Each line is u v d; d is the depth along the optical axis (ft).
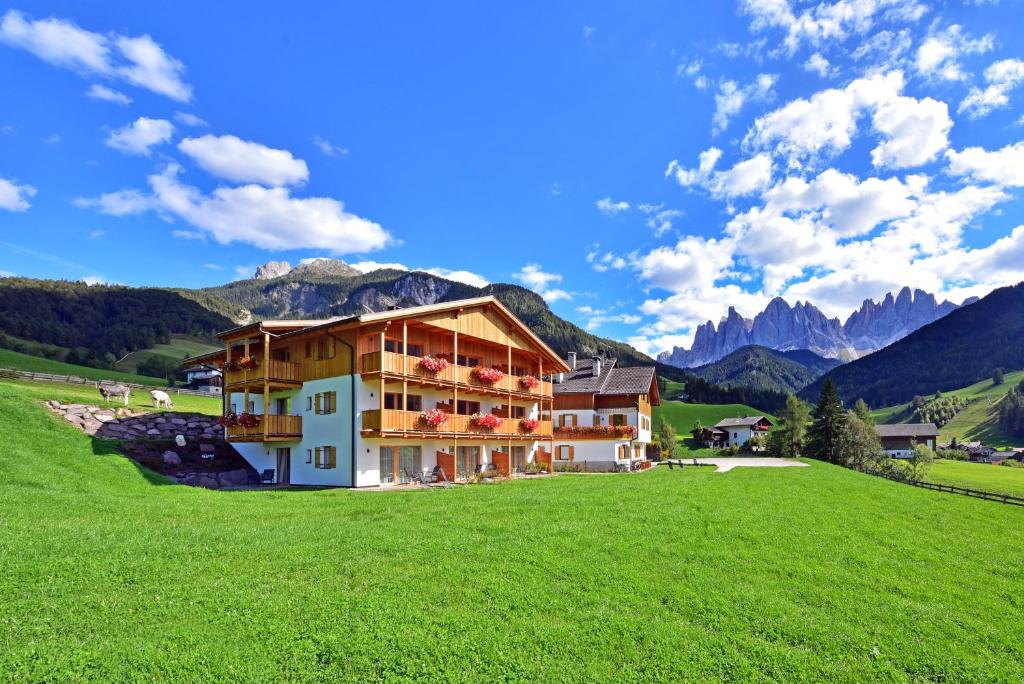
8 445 71.82
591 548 46.65
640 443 186.91
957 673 31.78
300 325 104.73
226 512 57.77
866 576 46.37
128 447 90.89
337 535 47.65
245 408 104.22
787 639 33.86
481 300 116.06
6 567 35.78
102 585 34.50
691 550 47.91
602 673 28.60
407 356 98.12
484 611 34.01
